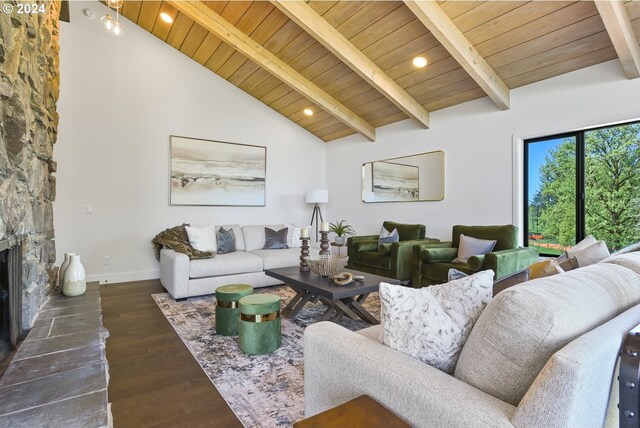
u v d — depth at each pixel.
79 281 2.59
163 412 1.77
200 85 5.33
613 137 3.36
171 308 3.55
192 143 5.25
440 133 4.73
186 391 1.98
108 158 4.65
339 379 1.23
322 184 6.70
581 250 2.06
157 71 4.99
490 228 3.86
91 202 4.54
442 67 3.95
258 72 5.09
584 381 0.73
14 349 1.72
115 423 1.68
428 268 3.89
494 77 3.76
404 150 5.24
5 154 1.65
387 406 1.04
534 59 3.48
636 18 2.74
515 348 0.90
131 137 4.80
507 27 3.20
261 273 4.39
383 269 4.38
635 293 1.17
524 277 1.34
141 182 4.87
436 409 0.90
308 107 5.64
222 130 5.52
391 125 5.44
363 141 5.94
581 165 3.55
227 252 4.64
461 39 3.35
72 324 2.00
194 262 3.93
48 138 2.81
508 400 0.91
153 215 4.96
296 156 6.36
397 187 5.34
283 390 1.99
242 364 2.30
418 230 4.70
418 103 4.72
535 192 3.90
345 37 3.87
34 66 2.18
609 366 0.82
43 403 1.23
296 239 5.18
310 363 1.39
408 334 1.14
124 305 3.65
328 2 3.48
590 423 0.79
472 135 4.36
